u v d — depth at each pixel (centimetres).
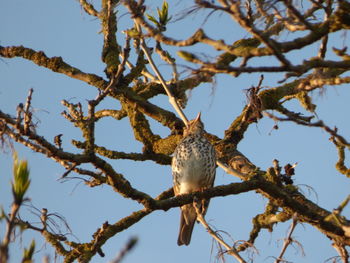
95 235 1172
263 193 1258
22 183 639
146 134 1441
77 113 1336
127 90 1392
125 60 1012
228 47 776
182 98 1327
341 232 1106
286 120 848
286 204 1118
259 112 1330
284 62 768
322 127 835
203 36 782
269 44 759
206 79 895
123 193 1048
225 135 1414
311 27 809
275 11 853
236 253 1084
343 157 1315
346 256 1093
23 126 938
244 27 764
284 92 1359
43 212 1085
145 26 833
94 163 1004
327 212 1156
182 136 1448
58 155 977
